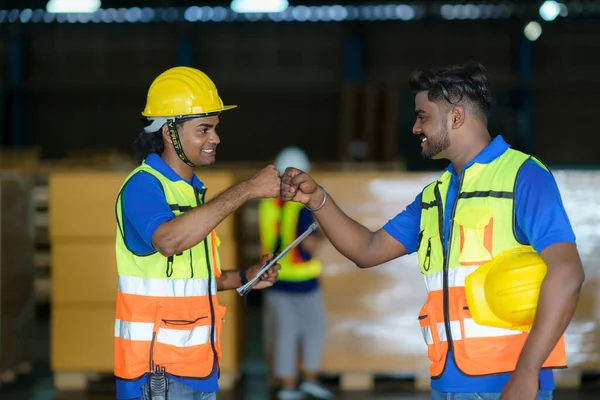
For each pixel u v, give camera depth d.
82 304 6.43
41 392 6.46
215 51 18.20
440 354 2.65
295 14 17.97
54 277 6.43
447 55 18.20
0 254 6.50
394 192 6.47
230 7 17.95
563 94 18.12
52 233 6.41
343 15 17.95
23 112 17.92
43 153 17.95
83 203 6.41
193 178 3.06
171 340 2.82
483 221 2.57
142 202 2.76
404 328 6.48
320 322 6.12
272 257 3.28
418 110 2.79
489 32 18.12
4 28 17.72
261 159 17.95
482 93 2.72
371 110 17.34
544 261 2.44
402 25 18.16
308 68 18.14
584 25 17.97
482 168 2.65
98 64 18.08
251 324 10.49
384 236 3.08
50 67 18.03
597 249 6.43
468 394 2.58
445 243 2.70
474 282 2.54
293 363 6.11
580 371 6.46
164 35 18.08
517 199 2.55
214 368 2.91
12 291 6.78
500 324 2.52
